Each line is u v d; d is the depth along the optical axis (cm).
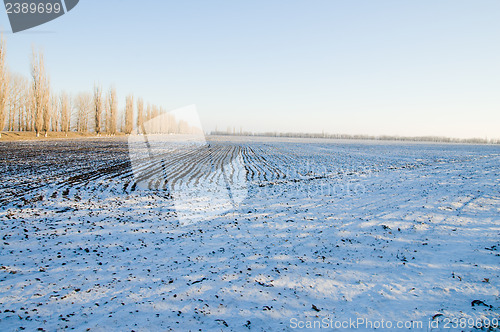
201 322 529
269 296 626
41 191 1515
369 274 730
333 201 1518
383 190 1741
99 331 490
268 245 928
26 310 541
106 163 2567
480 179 2003
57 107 7131
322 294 638
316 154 4512
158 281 681
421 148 6488
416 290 641
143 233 1007
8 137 4806
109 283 663
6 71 4662
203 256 838
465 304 574
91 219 1121
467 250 840
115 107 7369
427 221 1116
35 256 784
